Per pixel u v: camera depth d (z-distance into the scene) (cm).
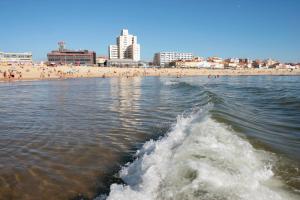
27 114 1881
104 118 1700
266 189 601
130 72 11462
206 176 620
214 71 15262
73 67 10800
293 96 3067
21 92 3719
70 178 767
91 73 10031
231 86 5219
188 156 739
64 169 834
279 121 1598
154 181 624
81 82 6319
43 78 7900
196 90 3712
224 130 1071
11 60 17325
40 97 3056
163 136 1179
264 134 1186
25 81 6625
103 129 1384
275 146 995
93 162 893
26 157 950
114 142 1134
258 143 1004
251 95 3344
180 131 1086
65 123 1553
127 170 790
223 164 696
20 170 830
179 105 2250
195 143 851
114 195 589
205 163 690
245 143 952
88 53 18325
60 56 17600
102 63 18012
